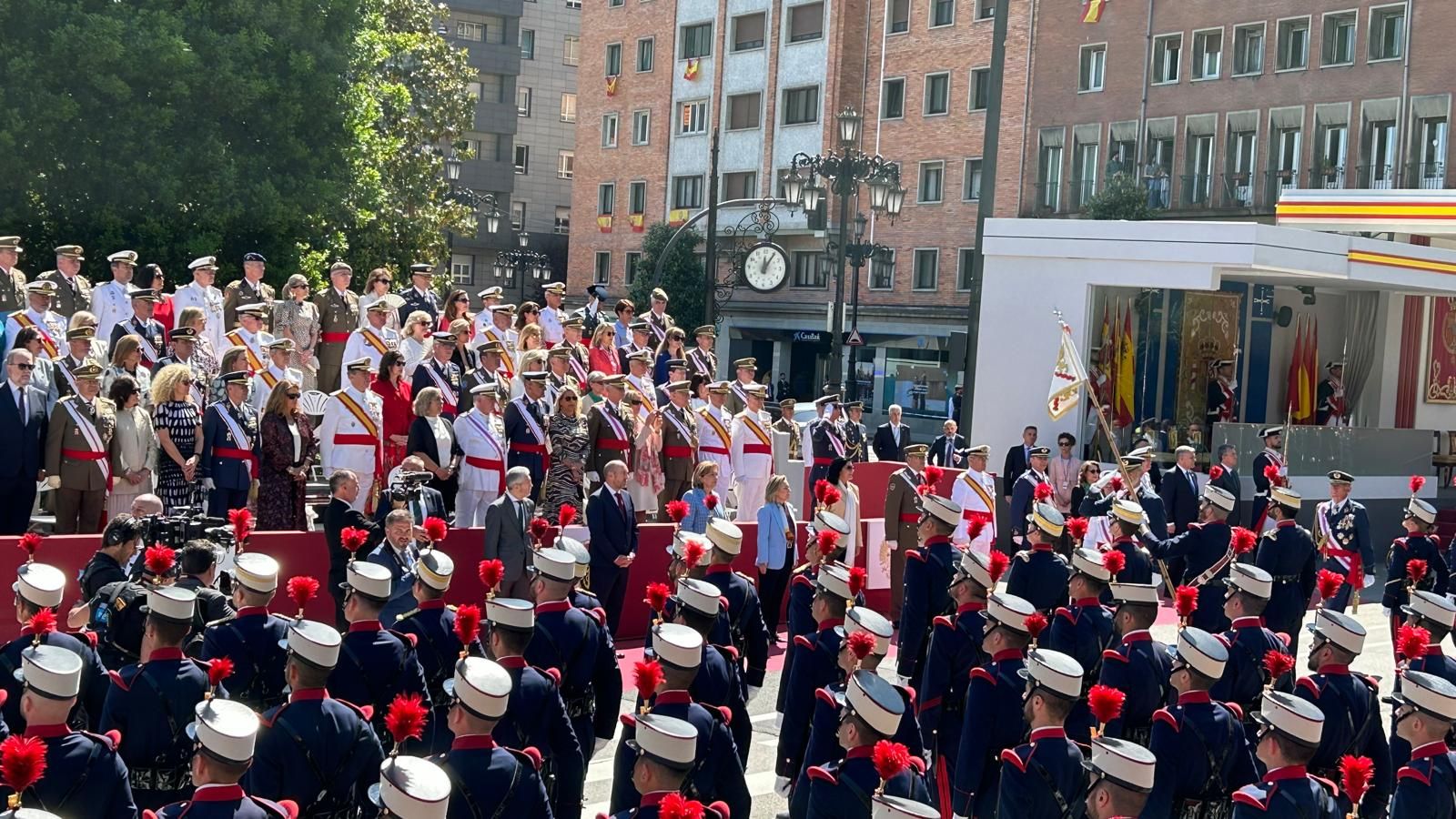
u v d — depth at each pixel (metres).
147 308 17.48
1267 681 10.41
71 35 27.94
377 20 35.31
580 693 9.20
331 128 32.16
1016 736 8.76
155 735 7.60
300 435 15.38
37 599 8.55
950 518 11.50
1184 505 20.80
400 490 12.94
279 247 32.09
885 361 55.09
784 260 44.34
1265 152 46.44
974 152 52.84
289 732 7.04
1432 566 16.50
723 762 7.73
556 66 79.00
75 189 29.52
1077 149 50.62
